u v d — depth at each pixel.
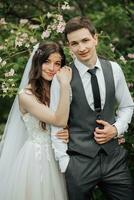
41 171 3.39
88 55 3.17
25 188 3.39
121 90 3.30
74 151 3.19
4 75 4.11
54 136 3.22
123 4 5.18
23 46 4.26
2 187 3.52
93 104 3.20
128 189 3.24
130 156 4.21
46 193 3.38
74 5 5.80
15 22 5.19
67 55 3.87
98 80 3.21
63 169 3.21
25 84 3.54
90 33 3.17
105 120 3.22
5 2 4.95
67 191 3.34
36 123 3.41
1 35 4.63
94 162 3.19
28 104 3.37
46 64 3.34
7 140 3.62
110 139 3.22
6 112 6.14
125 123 3.27
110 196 3.29
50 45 3.34
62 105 3.15
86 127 3.20
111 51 4.32
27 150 3.43
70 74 3.23
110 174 3.21
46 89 3.45
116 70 3.28
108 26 5.31
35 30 4.27
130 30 5.32
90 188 3.21
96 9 5.87
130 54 4.42
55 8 4.69
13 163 3.57
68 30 3.19
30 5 5.21
